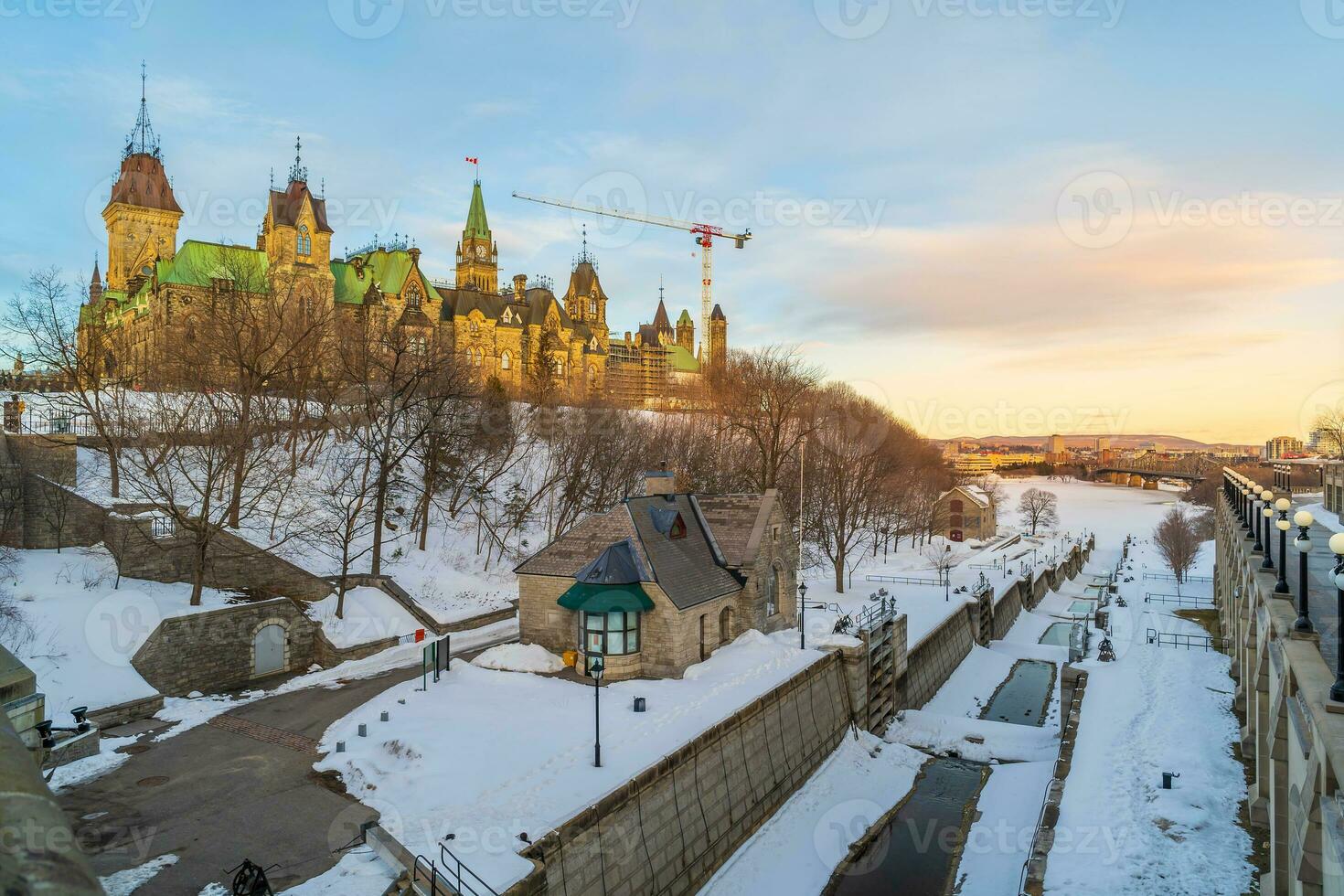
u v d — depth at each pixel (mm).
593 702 33125
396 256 130000
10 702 15664
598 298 195625
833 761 38781
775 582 46625
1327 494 61094
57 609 35844
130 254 127312
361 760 27547
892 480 101000
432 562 56906
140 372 72500
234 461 52531
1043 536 148125
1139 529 178500
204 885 20781
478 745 28656
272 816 24406
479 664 38312
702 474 82938
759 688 35438
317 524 51906
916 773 40406
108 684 32688
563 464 70125
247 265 88312
